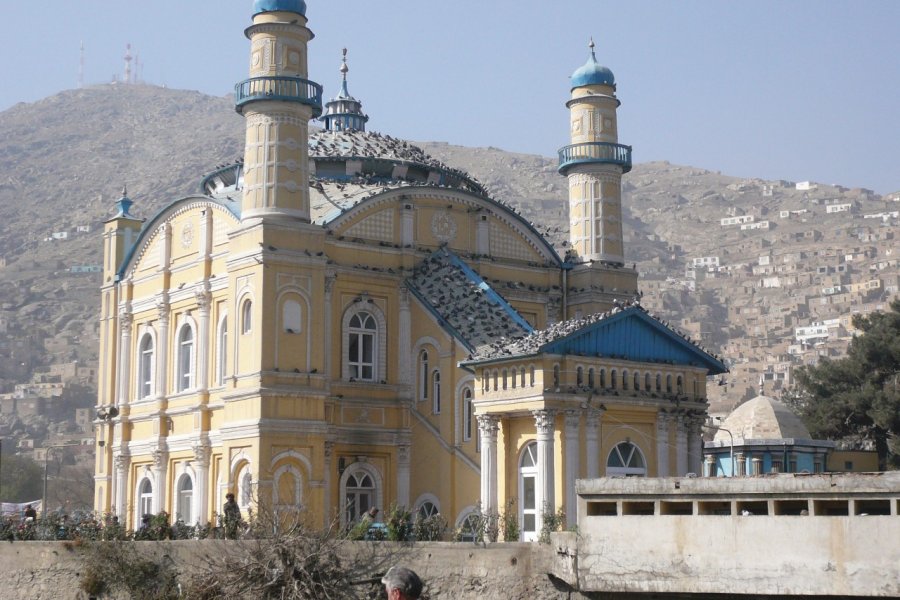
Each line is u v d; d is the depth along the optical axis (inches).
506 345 1918.1
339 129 2719.0
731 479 1232.2
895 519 1146.0
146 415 2440.9
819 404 3080.7
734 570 1219.9
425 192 2268.7
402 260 2219.5
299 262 2027.6
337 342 2137.1
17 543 1448.1
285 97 2049.7
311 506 1975.9
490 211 2353.6
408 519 1456.7
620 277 2438.5
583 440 1841.8
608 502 1309.1
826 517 1179.9
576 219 2472.9
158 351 2418.8
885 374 3100.4
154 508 2370.8
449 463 2063.2
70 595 1408.7
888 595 1142.3
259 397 1966.0
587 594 1306.6
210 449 2231.8
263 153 2055.9
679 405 1941.4
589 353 1865.2
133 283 2549.2
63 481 4685.0
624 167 2493.8
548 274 2410.2
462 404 2058.3
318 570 1322.6
